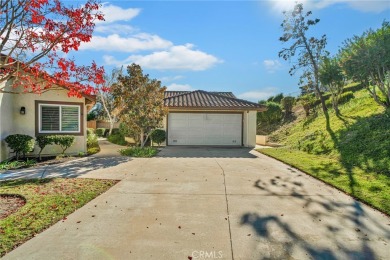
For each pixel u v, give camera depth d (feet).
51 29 19.52
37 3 18.33
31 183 23.85
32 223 14.73
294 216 16.11
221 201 18.98
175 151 49.24
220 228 14.39
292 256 11.53
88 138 53.72
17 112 39.42
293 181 24.88
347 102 64.08
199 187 22.77
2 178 26.30
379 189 21.03
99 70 23.59
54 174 27.99
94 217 15.85
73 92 22.89
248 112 59.67
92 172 28.96
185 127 60.34
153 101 47.26
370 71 43.37
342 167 29.45
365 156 31.19
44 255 11.45
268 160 37.96
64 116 43.11
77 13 19.83
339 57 51.24
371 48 41.19
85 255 11.50
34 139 38.81
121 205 18.04
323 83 58.23
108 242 12.72
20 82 22.17
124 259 11.21
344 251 11.93
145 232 13.85
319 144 44.29
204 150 51.24
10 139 35.40
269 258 11.39
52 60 21.49
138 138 52.95
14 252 11.64
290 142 57.72
